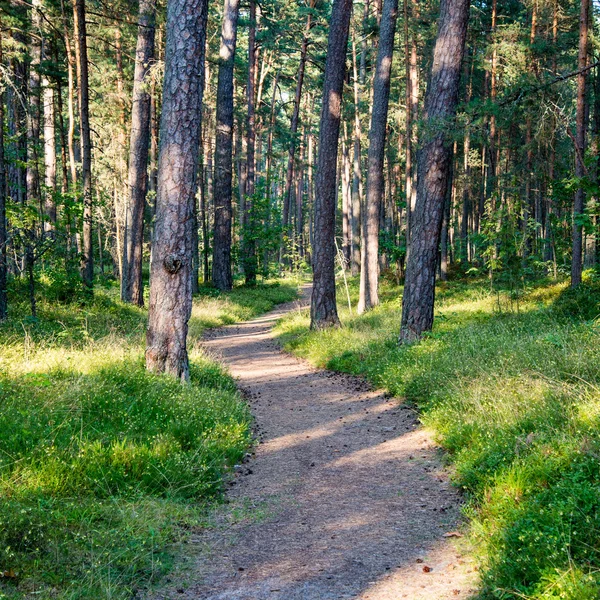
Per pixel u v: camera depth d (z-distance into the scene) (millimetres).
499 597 3770
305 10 32750
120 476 5996
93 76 29500
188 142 10031
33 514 4738
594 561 3854
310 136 60312
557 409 6629
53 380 8242
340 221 66562
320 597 4207
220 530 5496
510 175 24797
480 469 6051
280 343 18906
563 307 13781
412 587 4238
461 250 33938
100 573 4328
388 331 15789
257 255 38500
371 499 6172
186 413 8148
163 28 25875
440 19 12609
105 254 46500
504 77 22047
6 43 19328
